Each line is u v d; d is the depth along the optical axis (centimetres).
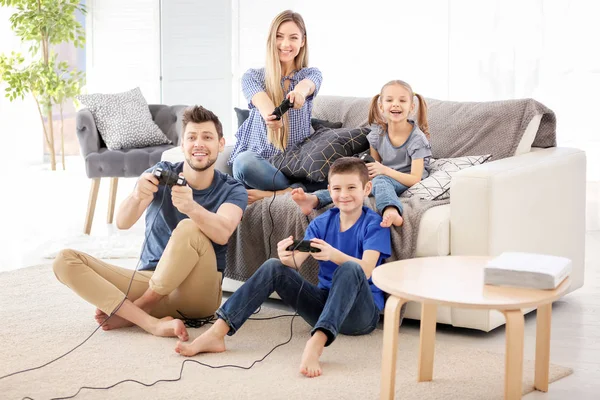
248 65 621
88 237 472
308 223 319
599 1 555
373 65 601
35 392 239
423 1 580
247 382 246
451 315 298
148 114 500
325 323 255
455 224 296
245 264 337
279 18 351
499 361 267
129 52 644
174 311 301
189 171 309
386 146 345
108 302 290
